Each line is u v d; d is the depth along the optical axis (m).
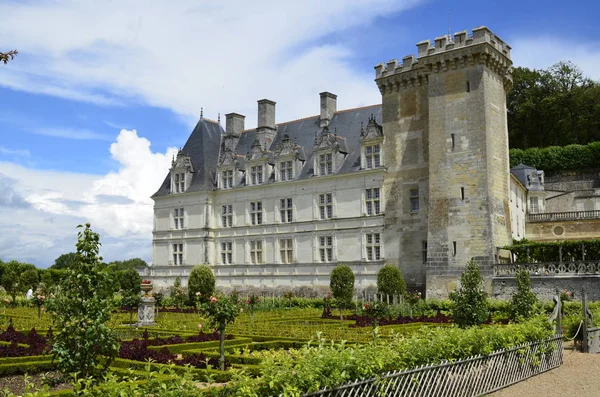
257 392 10.03
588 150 75.62
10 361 18.78
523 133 89.38
